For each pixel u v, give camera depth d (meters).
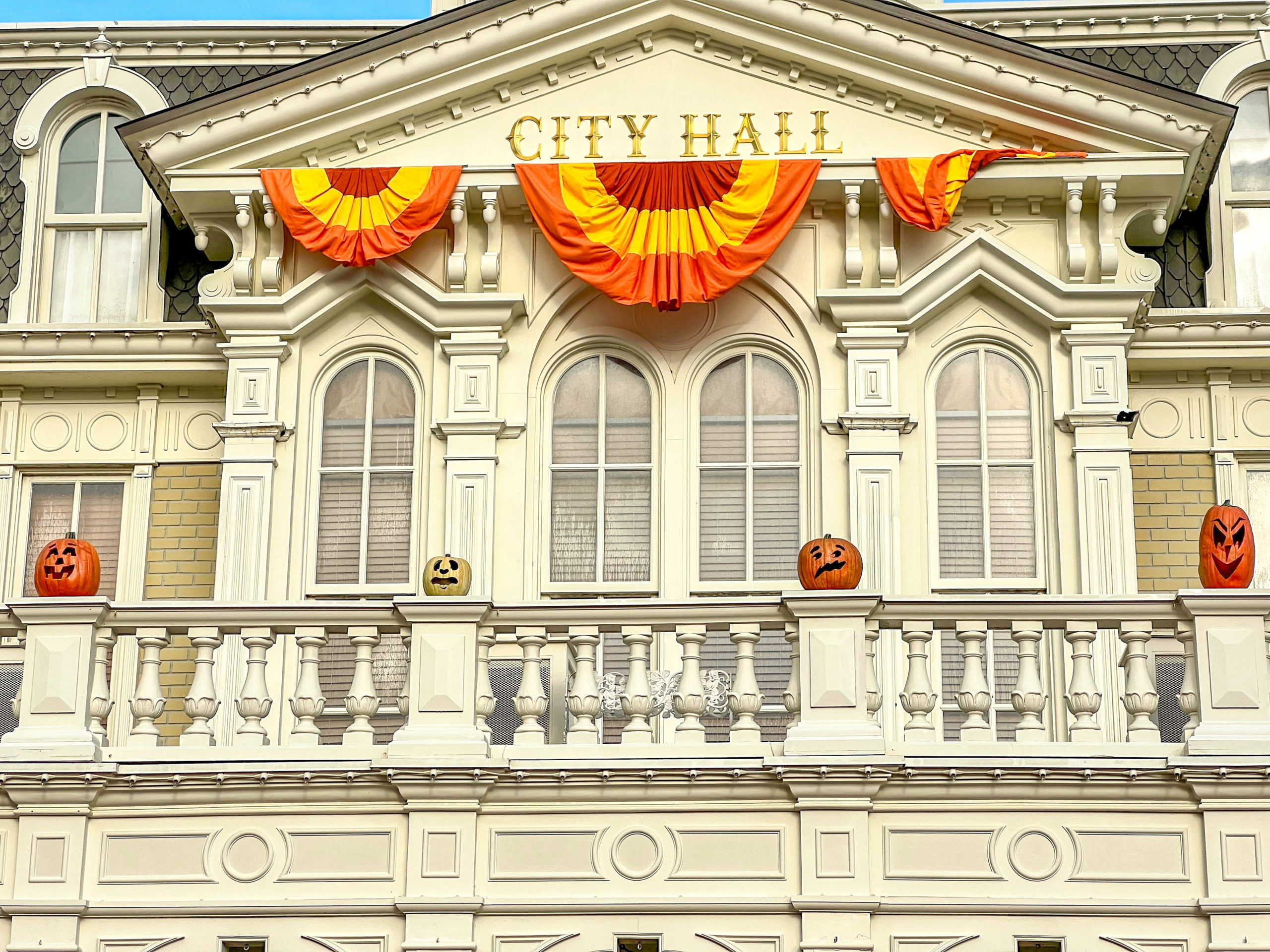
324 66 17.62
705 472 17.39
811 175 17.12
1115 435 16.95
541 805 13.74
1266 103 19.50
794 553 17.11
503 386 17.44
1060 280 17.30
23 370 18.88
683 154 17.61
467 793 13.66
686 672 14.03
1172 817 13.39
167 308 19.44
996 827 13.45
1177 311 18.11
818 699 13.63
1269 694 13.45
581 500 17.42
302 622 14.30
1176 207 18.09
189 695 14.20
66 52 20.22
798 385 17.52
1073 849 13.38
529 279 17.66
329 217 17.34
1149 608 13.80
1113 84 17.16
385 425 17.70
